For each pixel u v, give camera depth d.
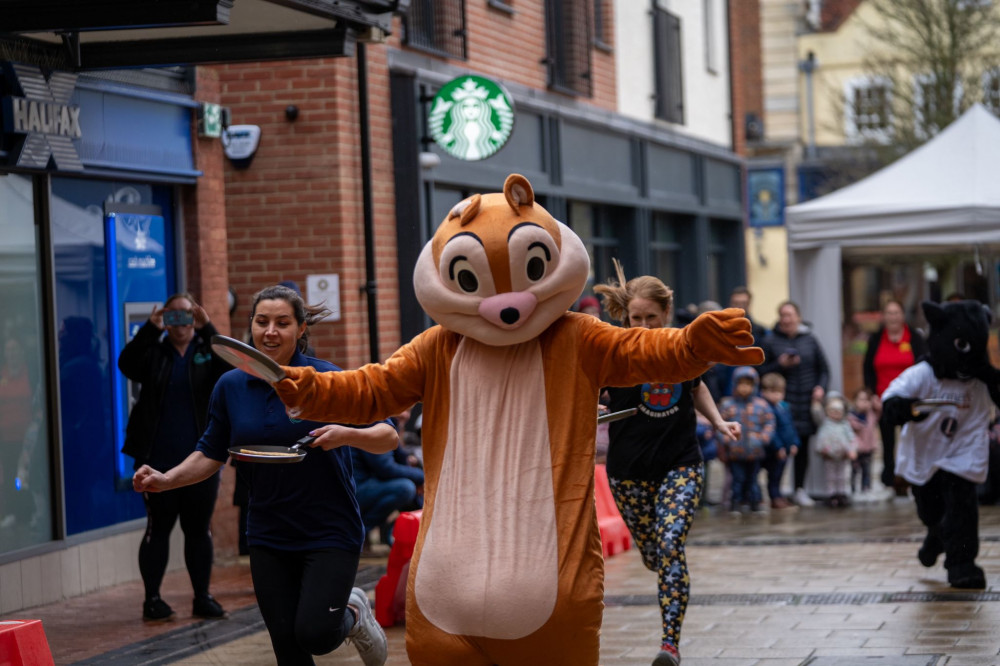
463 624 4.40
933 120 26.42
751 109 36.09
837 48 35.62
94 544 9.72
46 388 9.41
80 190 9.81
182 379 8.48
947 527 8.64
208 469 5.60
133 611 8.90
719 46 23.73
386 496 10.49
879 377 14.23
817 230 13.95
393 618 8.10
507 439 4.46
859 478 16.31
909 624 7.61
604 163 18.00
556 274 4.44
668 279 21.52
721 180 23.41
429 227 13.23
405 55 13.20
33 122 8.89
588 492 4.48
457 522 4.45
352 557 5.40
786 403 13.70
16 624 5.55
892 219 13.60
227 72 12.34
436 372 4.60
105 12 7.59
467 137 12.82
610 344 4.45
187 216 10.93
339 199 12.13
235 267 12.38
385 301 12.73
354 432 5.09
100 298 10.00
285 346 5.50
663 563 6.64
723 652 7.11
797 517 13.05
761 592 8.84
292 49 9.00
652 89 20.12
